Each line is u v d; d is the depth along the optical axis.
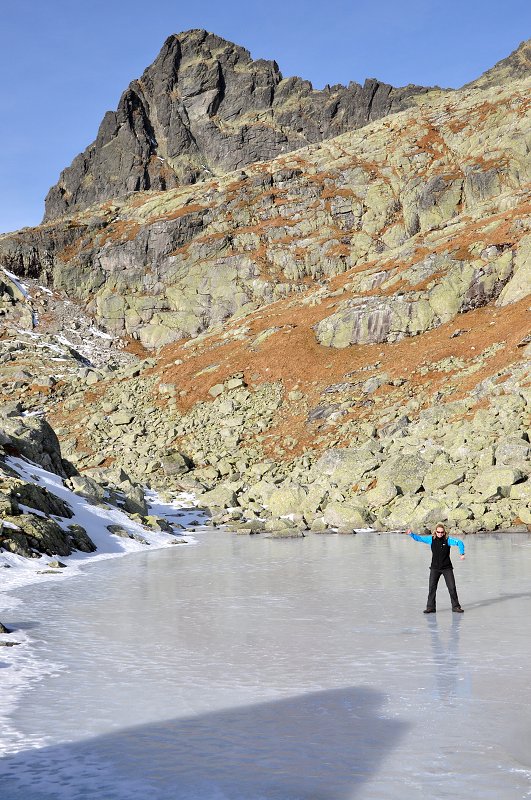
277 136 178.62
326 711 7.34
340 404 56.66
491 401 43.84
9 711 7.47
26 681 8.66
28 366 90.44
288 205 118.38
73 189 181.25
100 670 9.18
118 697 7.96
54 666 9.43
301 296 89.69
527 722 6.85
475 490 34.28
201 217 120.62
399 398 54.00
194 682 8.55
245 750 6.27
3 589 16.77
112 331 113.94
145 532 30.81
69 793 5.39
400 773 5.67
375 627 11.79
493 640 10.58
